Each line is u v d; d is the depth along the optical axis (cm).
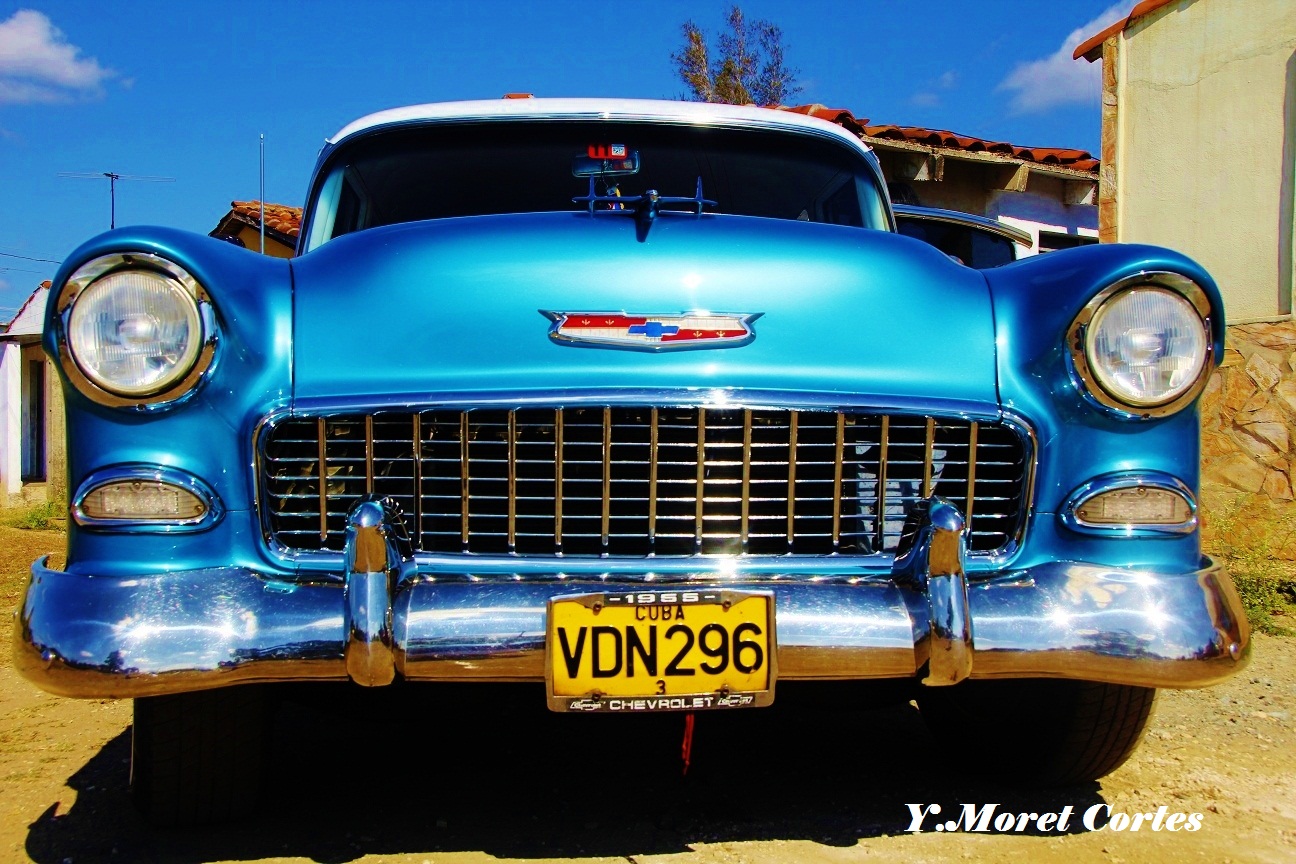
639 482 211
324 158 322
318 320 218
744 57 2097
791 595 205
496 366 212
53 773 279
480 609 199
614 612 199
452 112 317
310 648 196
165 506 205
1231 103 610
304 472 213
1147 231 653
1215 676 204
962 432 218
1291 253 586
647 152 314
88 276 203
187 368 204
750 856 226
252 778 237
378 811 252
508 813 251
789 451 212
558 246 223
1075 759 255
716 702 200
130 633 193
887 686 256
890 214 332
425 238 228
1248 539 535
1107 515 216
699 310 216
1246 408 598
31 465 1444
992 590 210
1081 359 215
